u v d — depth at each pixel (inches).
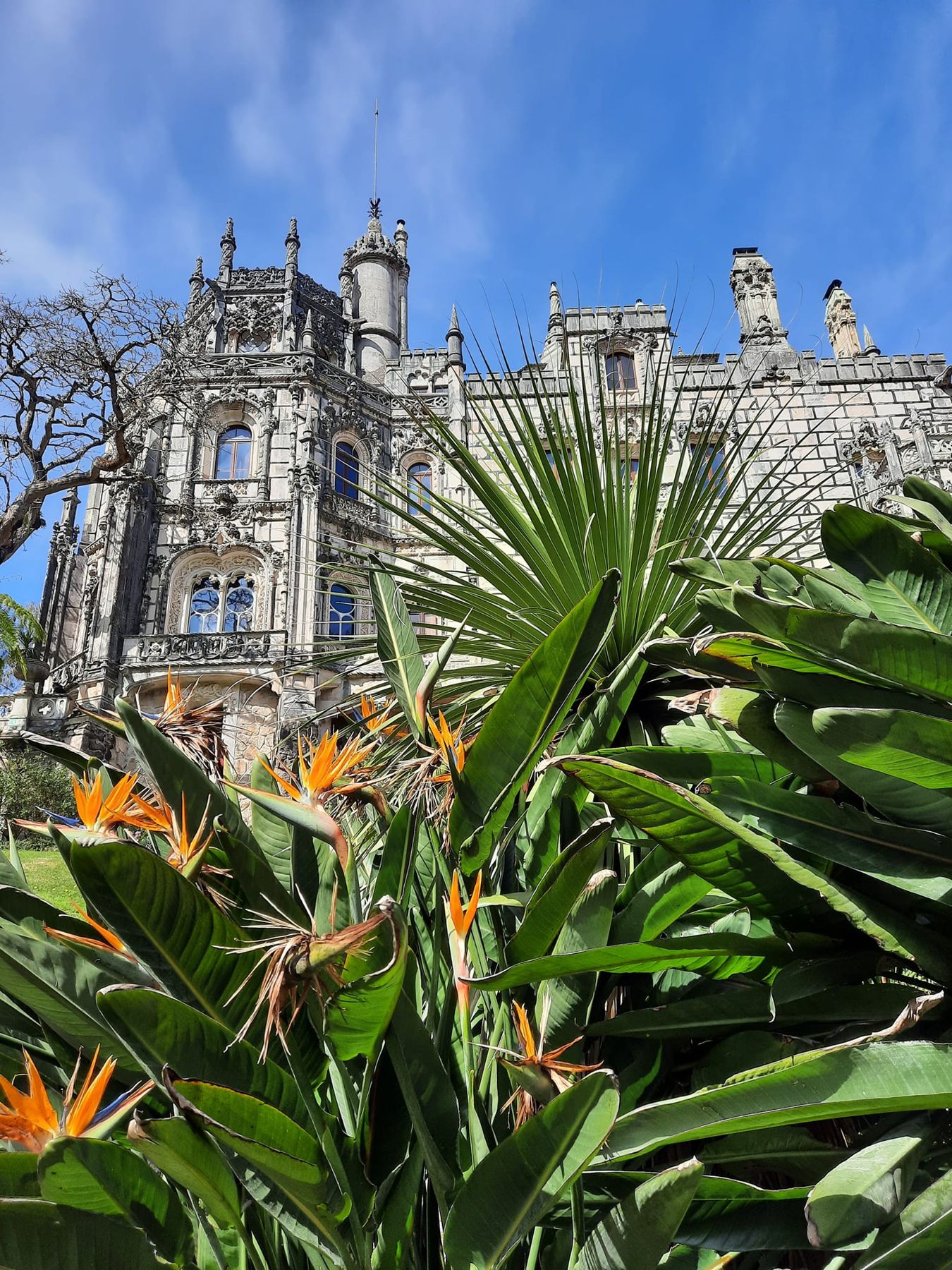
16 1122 67.1
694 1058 105.5
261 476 1149.1
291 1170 67.9
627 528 183.3
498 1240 71.8
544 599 191.2
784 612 92.1
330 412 1203.2
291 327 1262.3
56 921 92.2
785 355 1077.1
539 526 184.5
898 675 92.2
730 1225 85.7
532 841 118.2
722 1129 75.3
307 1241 75.7
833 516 110.4
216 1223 83.4
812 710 98.3
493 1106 91.4
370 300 1448.1
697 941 90.4
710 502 190.5
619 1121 78.8
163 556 1111.6
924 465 989.8
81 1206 69.3
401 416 1255.5
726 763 106.7
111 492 1096.8
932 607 106.7
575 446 205.3
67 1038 85.5
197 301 1296.8
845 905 85.0
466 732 171.6
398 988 72.6
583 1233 80.0
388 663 126.4
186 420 1182.9
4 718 1007.0
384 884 94.3
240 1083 74.2
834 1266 80.9
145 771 94.2
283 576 1079.0
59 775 837.2
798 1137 88.6
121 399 1010.1
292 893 99.1
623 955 88.5
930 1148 84.7
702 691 123.6
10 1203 64.4
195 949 77.2
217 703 115.2
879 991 91.9
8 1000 102.7
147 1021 69.9
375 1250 78.7
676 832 91.9
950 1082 75.2
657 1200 71.1
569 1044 75.9
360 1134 79.9
